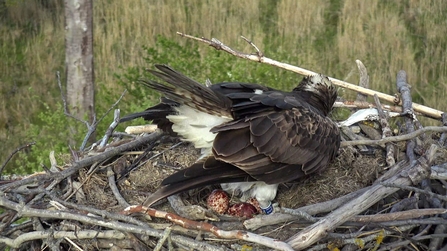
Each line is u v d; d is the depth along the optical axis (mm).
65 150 11922
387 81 16188
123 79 16375
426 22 17922
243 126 7410
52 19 19328
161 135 8727
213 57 13414
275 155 7523
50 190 8109
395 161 8445
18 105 16375
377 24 17562
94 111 15625
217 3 19109
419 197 8062
